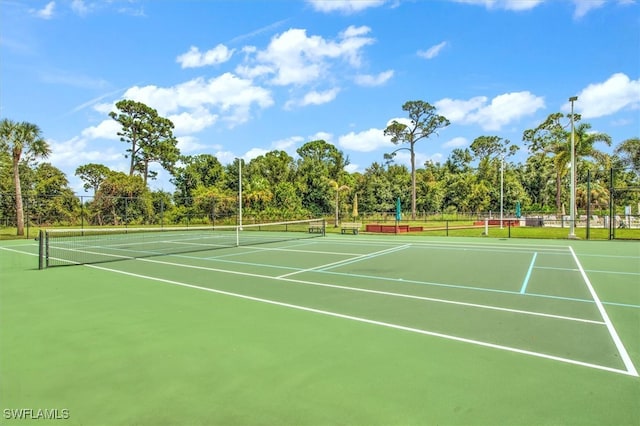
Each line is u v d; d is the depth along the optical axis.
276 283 9.13
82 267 11.84
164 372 4.06
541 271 10.88
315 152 76.94
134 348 4.77
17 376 3.98
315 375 3.97
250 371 4.08
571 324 5.80
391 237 24.89
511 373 4.03
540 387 3.72
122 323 5.85
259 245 19.44
